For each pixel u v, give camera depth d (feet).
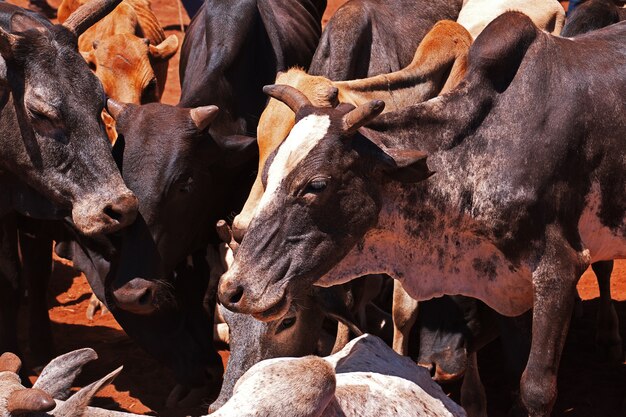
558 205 24.04
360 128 22.91
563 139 24.00
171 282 29.86
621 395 31.42
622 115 24.63
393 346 29.91
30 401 16.94
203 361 29.89
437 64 28.04
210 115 29.25
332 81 27.81
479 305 27.50
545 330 23.89
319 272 22.02
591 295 39.37
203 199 29.76
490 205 23.77
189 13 62.34
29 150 28.40
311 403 17.60
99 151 28.27
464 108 23.98
